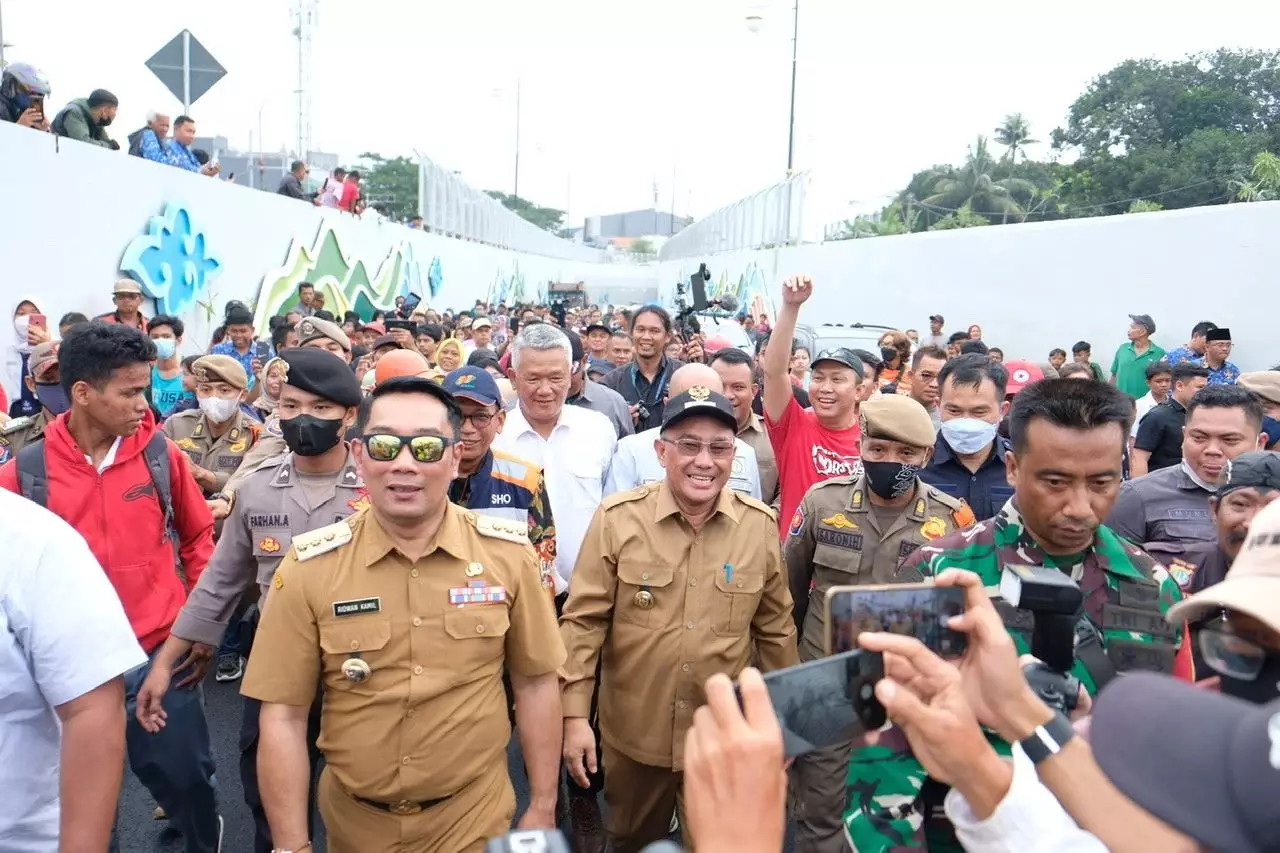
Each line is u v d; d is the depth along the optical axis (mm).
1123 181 27891
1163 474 3738
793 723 1221
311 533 2295
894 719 1281
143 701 2914
